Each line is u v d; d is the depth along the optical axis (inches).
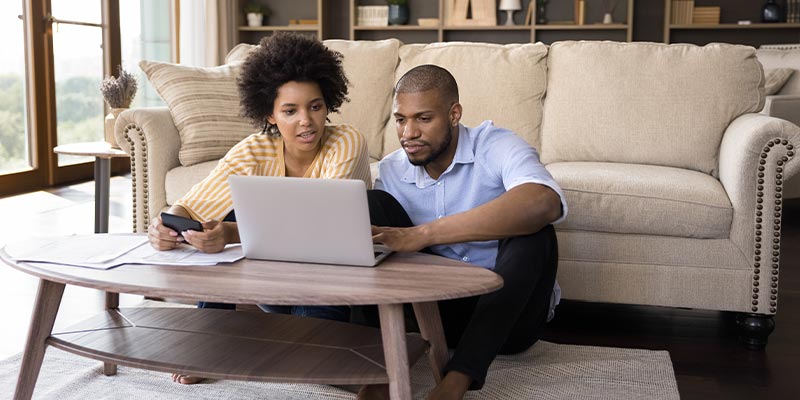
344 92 73.7
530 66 119.0
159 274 55.1
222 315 66.3
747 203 88.6
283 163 73.6
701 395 75.4
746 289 89.1
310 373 53.9
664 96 111.2
